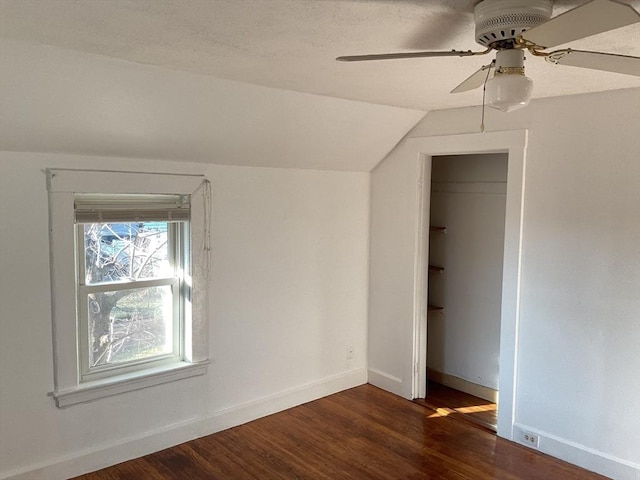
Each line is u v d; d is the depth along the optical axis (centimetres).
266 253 386
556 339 335
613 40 202
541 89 302
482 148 366
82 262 312
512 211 349
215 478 310
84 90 254
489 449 350
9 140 266
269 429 376
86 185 297
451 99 341
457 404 427
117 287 327
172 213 335
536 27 140
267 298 390
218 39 207
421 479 314
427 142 402
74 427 308
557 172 328
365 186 448
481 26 162
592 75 265
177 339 359
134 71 254
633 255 300
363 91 315
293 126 345
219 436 364
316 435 368
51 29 197
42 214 287
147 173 319
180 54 232
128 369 335
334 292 436
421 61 238
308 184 407
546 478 316
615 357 311
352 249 445
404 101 350
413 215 417
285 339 405
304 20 181
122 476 310
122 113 277
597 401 320
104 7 170
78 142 285
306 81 286
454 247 460
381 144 414
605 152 308
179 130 306
